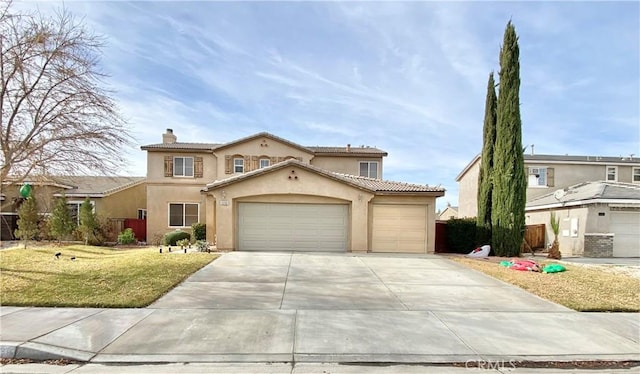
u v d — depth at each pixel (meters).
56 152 10.18
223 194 14.38
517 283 8.97
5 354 4.55
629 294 7.99
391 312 6.44
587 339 5.31
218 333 5.27
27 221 17.08
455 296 7.66
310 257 12.86
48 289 7.50
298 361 4.48
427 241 15.12
